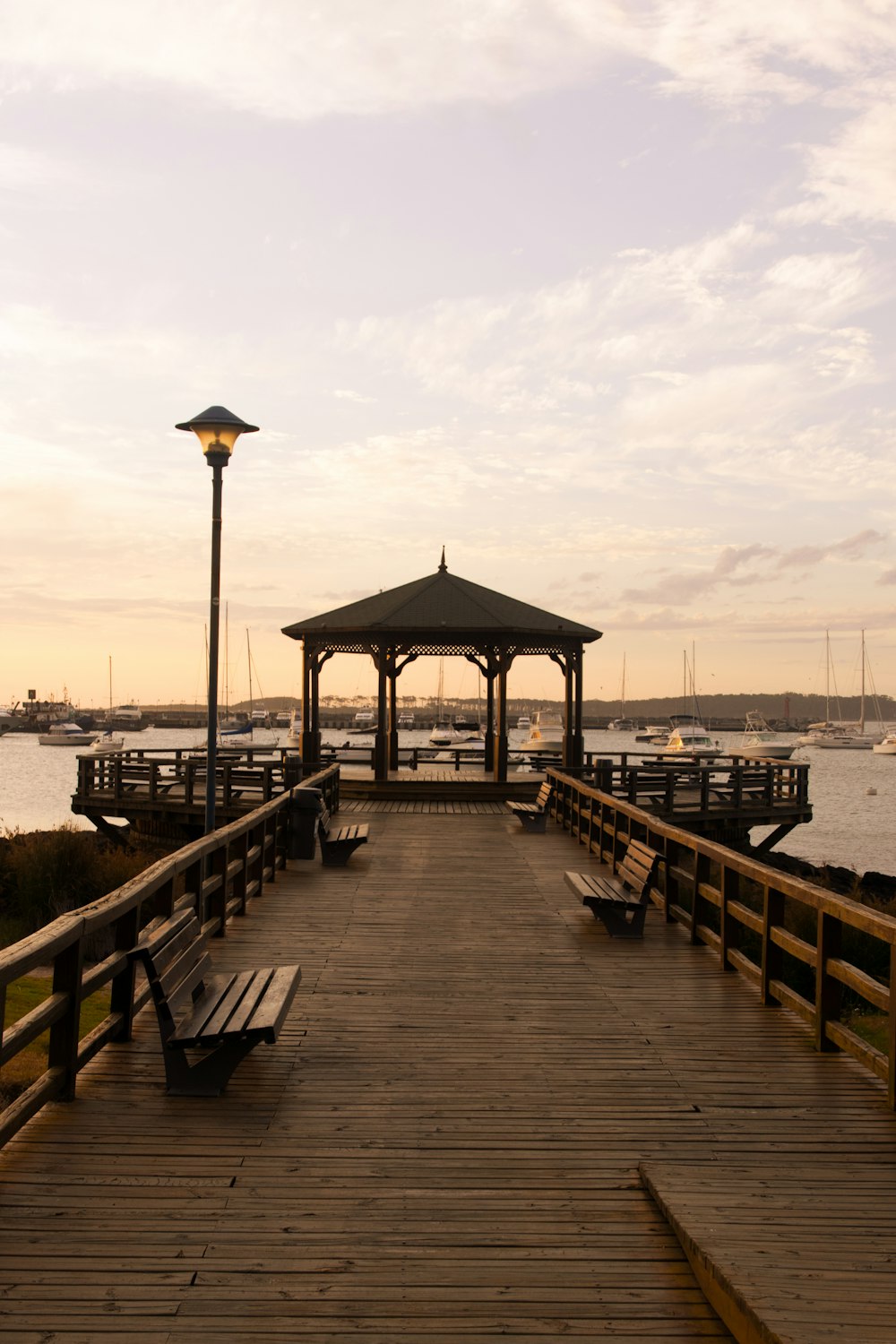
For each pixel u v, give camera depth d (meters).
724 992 6.81
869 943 12.95
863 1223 3.54
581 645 20.41
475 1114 4.68
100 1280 3.24
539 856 12.66
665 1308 3.16
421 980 7.00
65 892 16.92
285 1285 3.24
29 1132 4.39
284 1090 4.94
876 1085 5.11
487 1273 3.34
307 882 10.80
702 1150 4.29
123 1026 5.55
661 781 18.69
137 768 19.41
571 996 6.66
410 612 19.42
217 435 10.14
